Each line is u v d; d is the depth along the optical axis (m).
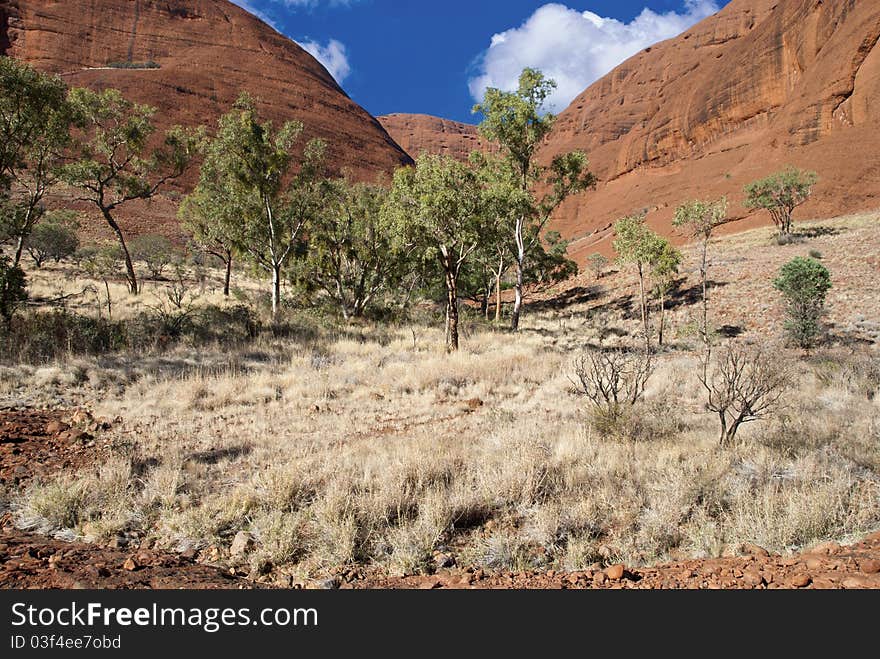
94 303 19.02
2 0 118.88
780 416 8.15
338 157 129.75
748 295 27.53
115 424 7.83
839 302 24.05
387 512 4.89
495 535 4.57
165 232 59.03
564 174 27.23
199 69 126.69
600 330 25.36
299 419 8.80
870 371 11.45
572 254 71.75
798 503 4.71
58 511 4.62
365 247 25.75
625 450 6.68
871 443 6.74
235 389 10.40
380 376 12.51
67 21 124.06
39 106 17.06
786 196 42.19
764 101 81.19
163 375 10.64
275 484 5.26
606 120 147.62
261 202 22.61
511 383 12.41
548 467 5.91
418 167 17.19
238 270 47.16
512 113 25.28
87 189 26.22
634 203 88.94
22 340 11.71
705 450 6.65
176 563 3.92
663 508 4.85
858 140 57.12
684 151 97.06
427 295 36.22
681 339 22.55
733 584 3.38
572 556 4.17
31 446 6.57
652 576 3.63
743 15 133.75
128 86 108.81
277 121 126.12
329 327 20.06
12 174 18.94
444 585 3.64
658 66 148.00
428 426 8.65
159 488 5.24
